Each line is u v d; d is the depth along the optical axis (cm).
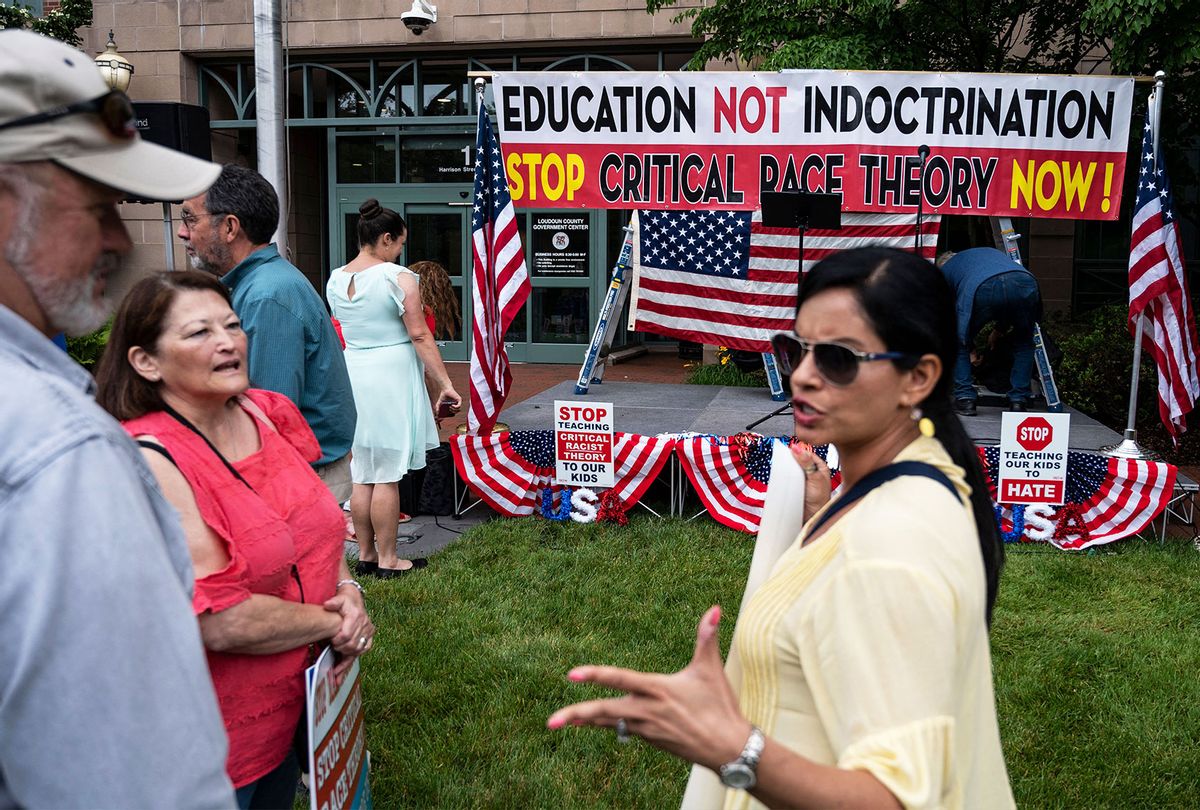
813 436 144
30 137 103
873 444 145
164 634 102
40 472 96
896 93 639
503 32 1198
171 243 559
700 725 113
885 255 140
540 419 716
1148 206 581
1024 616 453
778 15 866
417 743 341
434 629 434
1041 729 354
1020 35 1010
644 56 1236
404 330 488
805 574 136
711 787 158
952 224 1156
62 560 95
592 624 444
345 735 216
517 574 507
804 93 641
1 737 96
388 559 503
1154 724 357
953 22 877
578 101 646
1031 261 1174
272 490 212
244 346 207
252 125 1266
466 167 1283
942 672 118
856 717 118
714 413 734
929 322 137
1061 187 645
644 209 662
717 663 118
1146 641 425
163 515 117
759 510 579
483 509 637
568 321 1295
